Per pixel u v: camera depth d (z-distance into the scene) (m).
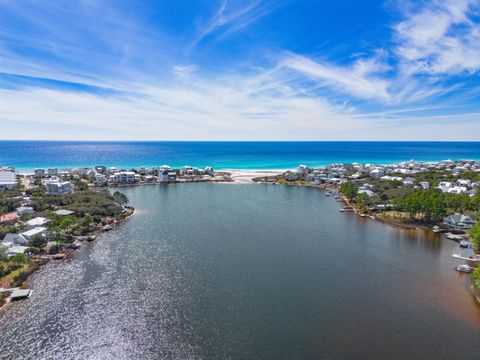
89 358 48.19
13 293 65.00
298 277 75.06
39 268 78.50
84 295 65.88
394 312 60.72
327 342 52.12
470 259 86.06
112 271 77.25
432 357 48.91
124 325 56.09
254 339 52.69
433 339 53.03
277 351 49.97
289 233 109.00
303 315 59.50
